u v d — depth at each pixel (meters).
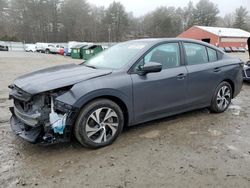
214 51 4.89
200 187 2.70
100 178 2.83
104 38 80.12
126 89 3.57
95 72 3.61
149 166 3.08
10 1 70.69
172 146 3.59
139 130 4.11
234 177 2.88
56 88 3.16
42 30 73.44
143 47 3.99
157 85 3.89
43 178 2.82
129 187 2.69
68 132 3.21
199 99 4.56
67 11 75.06
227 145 3.65
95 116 3.38
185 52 4.37
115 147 3.53
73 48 26.23
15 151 3.39
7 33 70.31
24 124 3.39
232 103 5.92
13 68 13.07
